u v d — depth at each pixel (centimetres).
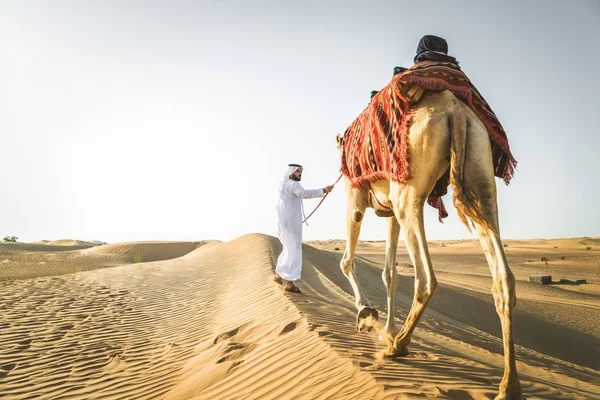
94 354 776
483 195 365
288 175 1054
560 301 2578
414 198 412
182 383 614
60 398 595
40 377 669
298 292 1073
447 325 1335
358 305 588
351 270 630
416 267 419
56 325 963
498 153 426
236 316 955
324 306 933
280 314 830
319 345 575
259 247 2120
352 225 591
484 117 416
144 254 4294
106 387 630
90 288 1434
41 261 3152
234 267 1764
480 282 3150
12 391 617
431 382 412
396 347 495
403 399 366
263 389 498
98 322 1005
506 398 327
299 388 466
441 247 9494
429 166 401
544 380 612
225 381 562
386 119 451
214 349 722
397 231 580
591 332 1859
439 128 390
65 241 6303
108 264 3194
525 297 2730
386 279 570
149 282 1566
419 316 447
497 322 1834
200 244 4534
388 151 440
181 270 1845
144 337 897
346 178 602
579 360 1454
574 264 5544
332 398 414
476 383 422
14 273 2250
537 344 1580
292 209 1056
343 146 594
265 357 600
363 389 411
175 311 1143
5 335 873
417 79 407
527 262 6022
